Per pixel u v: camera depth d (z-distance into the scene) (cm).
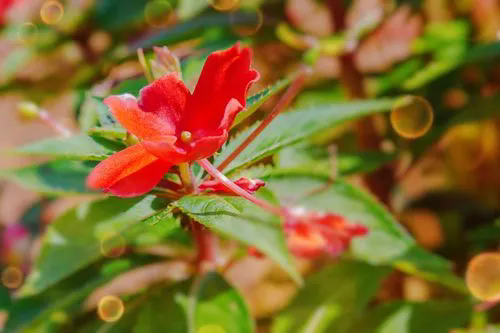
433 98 88
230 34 77
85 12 90
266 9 86
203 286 63
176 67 50
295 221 59
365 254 63
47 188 66
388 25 105
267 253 59
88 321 71
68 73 96
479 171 104
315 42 74
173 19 92
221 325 62
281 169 64
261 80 97
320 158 68
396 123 83
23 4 94
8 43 98
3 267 94
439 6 99
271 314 104
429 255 62
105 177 47
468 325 75
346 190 64
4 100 133
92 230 63
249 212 60
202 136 47
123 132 49
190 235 66
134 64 81
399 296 87
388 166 85
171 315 63
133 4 90
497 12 94
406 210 98
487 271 68
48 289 65
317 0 91
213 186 49
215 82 47
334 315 70
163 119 47
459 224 95
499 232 78
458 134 105
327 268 73
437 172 110
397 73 88
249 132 52
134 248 71
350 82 85
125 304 66
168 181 49
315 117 59
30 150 54
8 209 130
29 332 66
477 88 93
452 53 82
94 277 66
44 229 101
